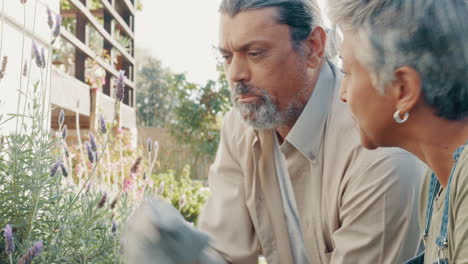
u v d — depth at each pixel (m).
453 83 0.85
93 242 1.56
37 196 1.49
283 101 1.59
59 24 1.79
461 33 0.84
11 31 2.75
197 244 0.70
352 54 0.94
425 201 1.12
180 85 13.62
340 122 1.60
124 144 5.41
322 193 1.65
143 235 0.69
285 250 1.75
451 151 0.90
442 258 0.89
